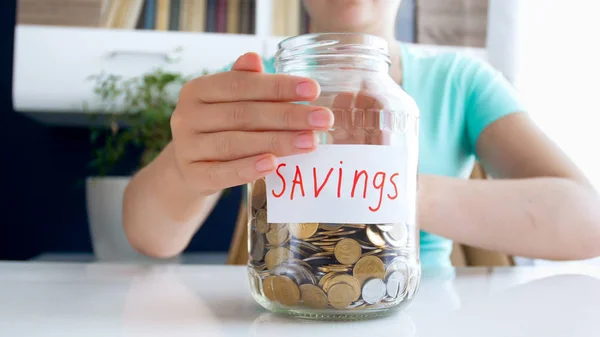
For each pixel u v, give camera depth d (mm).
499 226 650
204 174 382
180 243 684
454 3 1414
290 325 318
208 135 380
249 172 335
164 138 1263
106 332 298
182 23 1334
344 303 319
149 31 1312
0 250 1564
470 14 1420
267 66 1059
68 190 1584
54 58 1299
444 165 976
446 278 521
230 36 1330
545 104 1531
